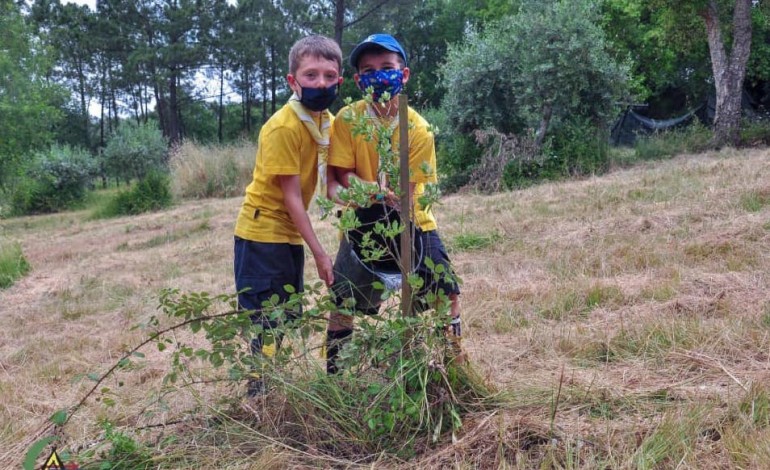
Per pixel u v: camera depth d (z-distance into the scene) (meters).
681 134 15.67
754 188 7.37
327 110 2.98
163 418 2.95
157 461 2.52
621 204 8.05
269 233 3.04
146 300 6.40
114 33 36.16
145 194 17.97
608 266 5.37
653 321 3.74
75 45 39.97
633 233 6.36
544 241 6.70
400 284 2.93
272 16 36.41
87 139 48.06
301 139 2.91
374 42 2.76
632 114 22.41
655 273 5.02
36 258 10.92
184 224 12.91
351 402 2.62
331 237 8.62
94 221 17.31
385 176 2.75
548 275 5.37
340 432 2.57
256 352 2.81
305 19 33.22
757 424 2.39
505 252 6.61
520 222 7.92
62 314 6.38
